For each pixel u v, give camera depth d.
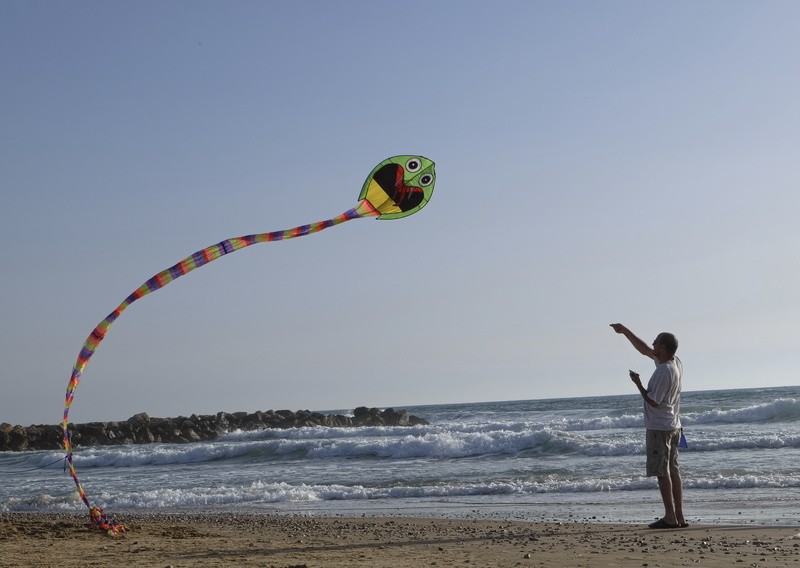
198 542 8.27
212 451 28.91
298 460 25.64
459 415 59.56
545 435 22.28
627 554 6.70
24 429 54.12
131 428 54.22
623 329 8.11
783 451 18.45
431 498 13.84
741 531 7.92
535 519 10.39
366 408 59.19
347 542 8.16
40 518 12.81
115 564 6.63
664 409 8.09
